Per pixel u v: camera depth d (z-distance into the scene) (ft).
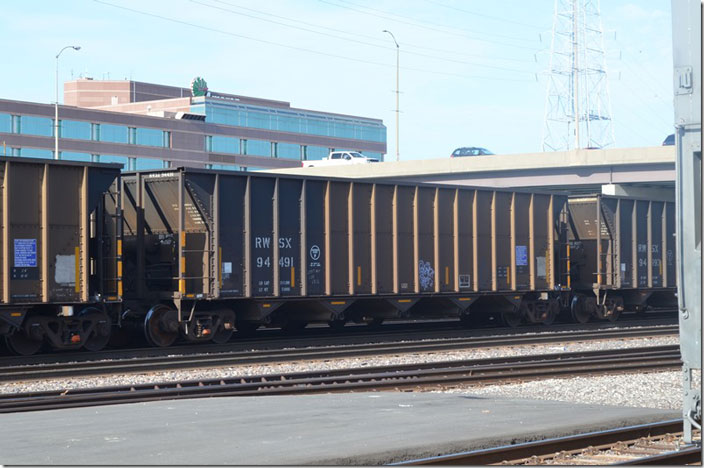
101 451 28.22
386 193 81.97
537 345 74.64
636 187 171.12
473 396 43.32
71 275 64.75
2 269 61.41
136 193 74.54
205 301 73.56
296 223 76.74
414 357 65.31
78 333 65.72
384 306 84.38
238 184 73.31
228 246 72.23
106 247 68.54
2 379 50.44
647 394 47.16
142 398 43.34
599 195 101.60
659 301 116.88
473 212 88.07
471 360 59.16
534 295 95.96
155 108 398.42
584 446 31.09
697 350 26.32
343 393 45.24
